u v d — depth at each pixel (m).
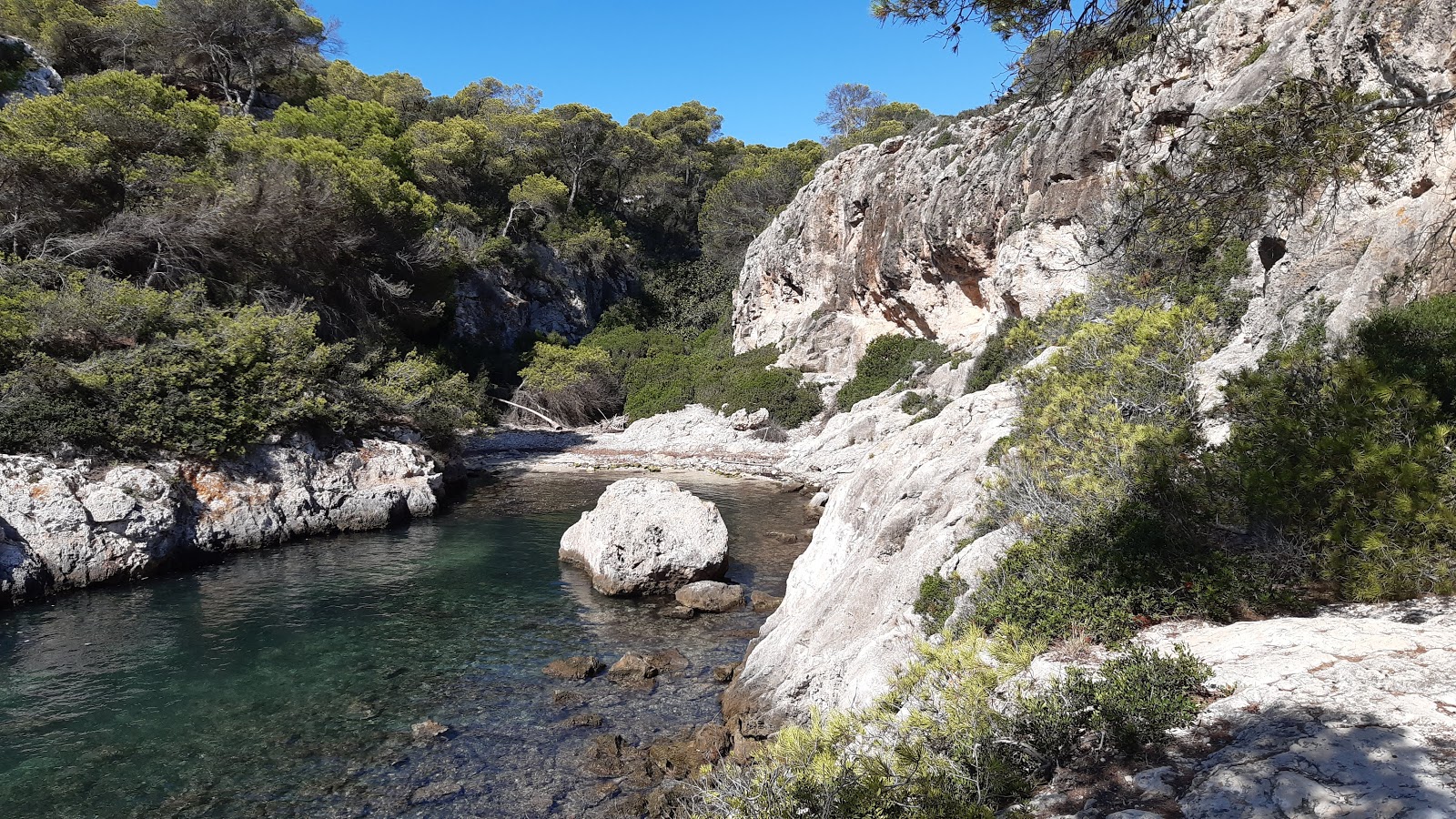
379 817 9.25
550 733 11.30
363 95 63.66
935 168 40.81
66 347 22.30
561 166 73.44
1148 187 8.36
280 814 9.30
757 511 28.09
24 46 37.53
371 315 38.50
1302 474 7.33
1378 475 7.04
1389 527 6.86
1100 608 7.36
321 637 15.18
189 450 21.56
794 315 52.94
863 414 38.38
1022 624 7.57
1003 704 6.37
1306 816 4.03
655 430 47.12
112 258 28.69
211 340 23.67
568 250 67.81
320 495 24.05
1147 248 11.27
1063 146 31.83
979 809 4.35
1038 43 7.74
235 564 20.41
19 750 10.80
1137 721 5.26
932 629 9.44
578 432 49.78
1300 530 7.46
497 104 74.88
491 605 17.14
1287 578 7.64
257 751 10.80
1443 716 4.71
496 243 59.59
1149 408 10.78
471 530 24.77
